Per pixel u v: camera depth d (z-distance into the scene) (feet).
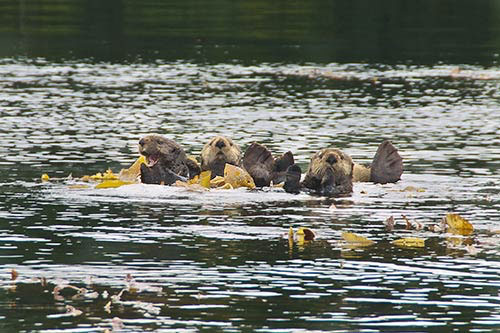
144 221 39.01
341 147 59.62
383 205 43.37
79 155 55.57
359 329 26.09
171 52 111.24
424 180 49.80
